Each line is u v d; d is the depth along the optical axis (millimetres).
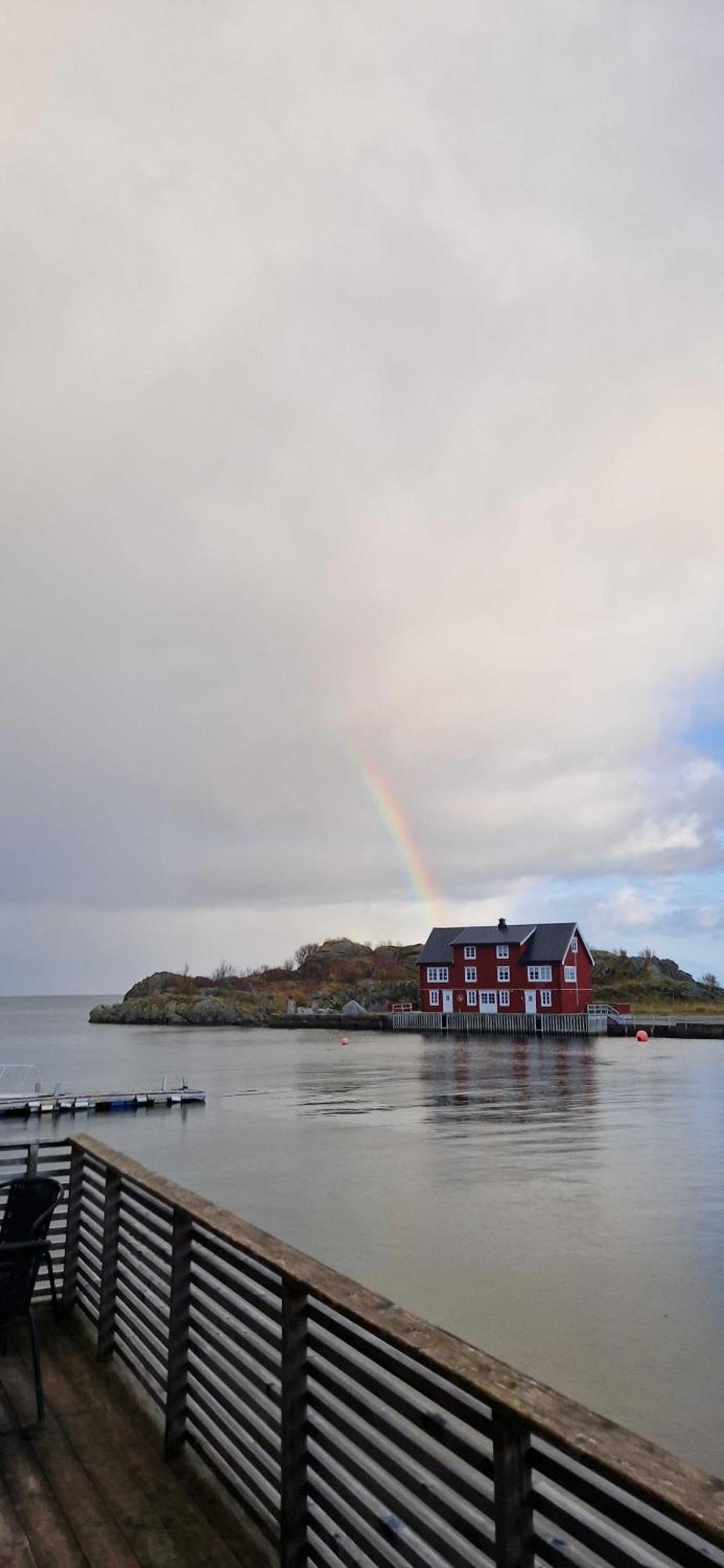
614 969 93688
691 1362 9312
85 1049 61656
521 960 65750
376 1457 2621
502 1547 2047
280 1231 14461
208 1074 42844
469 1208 15789
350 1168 19594
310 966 124812
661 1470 1711
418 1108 29297
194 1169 19891
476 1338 10008
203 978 126000
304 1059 49906
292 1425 3064
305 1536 3008
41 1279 5840
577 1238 13844
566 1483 1934
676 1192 16891
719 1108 27734
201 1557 3168
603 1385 8844
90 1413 4324
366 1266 12555
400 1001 92625
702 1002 83562
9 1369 4844
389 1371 2576
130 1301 4730
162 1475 3738
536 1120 26156
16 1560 3152
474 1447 2215
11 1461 3861
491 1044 56000
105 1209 5184
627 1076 37344
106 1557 3166
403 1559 2527
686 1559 1661
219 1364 3676
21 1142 5781
